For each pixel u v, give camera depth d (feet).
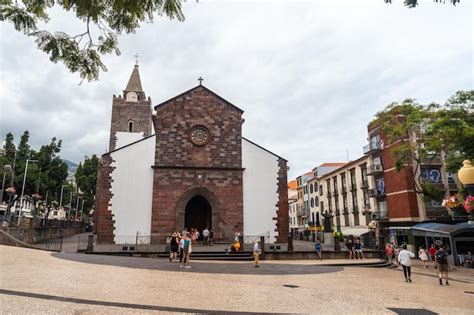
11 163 159.53
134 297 28.91
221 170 98.99
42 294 27.37
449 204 40.73
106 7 14.66
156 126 99.30
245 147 102.06
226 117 103.60
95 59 18.20
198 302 28.60
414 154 100.07
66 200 254.47
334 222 181.78
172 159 97.91
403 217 122.83
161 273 45.27
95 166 244.22
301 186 238.07
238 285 38.55
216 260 72.95
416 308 31.32
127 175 93.91
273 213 98.07
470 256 88.22
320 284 42.65
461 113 83.51
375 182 143.02
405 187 122.11
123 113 184.55
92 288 31.50
